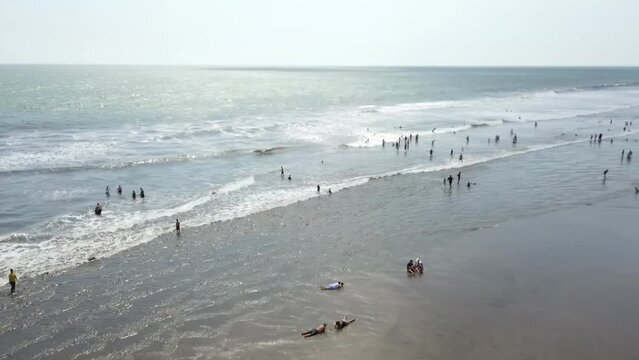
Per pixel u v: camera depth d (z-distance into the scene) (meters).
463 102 119.75
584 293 22.50
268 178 44.47
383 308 21.39
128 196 38.19
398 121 82.75
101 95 125.38
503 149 58.91
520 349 18.20
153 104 104.62
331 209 35.41
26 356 18.17
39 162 47.34
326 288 23.20
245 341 19.09
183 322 20.47
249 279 24.30
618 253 27.17
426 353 18.08
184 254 27.22
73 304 21.78
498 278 24.12
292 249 28.03
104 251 27.53
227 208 35.53
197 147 57.22
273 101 117.06
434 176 45.41
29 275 24.42
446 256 26.86
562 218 33.16
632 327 19.69
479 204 36.47
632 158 53.03
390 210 35.16
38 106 93.69
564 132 71.75
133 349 18.64
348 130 72.31
